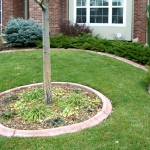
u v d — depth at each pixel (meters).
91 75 7.74
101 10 13.56
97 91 6.58
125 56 10.08
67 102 5.76
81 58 9.43
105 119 5.26
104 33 13.59
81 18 13.90
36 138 4.61
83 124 4.98
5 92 6.58
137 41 13.12
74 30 13.09
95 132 4.75
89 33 13.26
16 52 10.59
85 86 6.83
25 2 15.97
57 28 13.30
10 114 5.38
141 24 13.18
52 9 13.12
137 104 6.02
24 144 4.45
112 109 5.75
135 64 9.52
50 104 5.75
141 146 4.35
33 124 5.09
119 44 10.74
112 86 6.98
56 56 9.60
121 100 6.20
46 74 5.69
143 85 7.37
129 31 13.27
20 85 7.18
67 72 7.95
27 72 8.00
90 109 5.58
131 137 4.59
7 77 7.65
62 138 4.58
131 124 5.05
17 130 4.84
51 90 5.93
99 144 4.39
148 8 11.83
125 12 13.23
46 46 5.61
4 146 4.42
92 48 10.83
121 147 4.31
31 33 11.68
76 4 13.88
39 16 12.98
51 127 4.97
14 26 11.74
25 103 5.86
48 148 4.33
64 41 11.44
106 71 8.20
